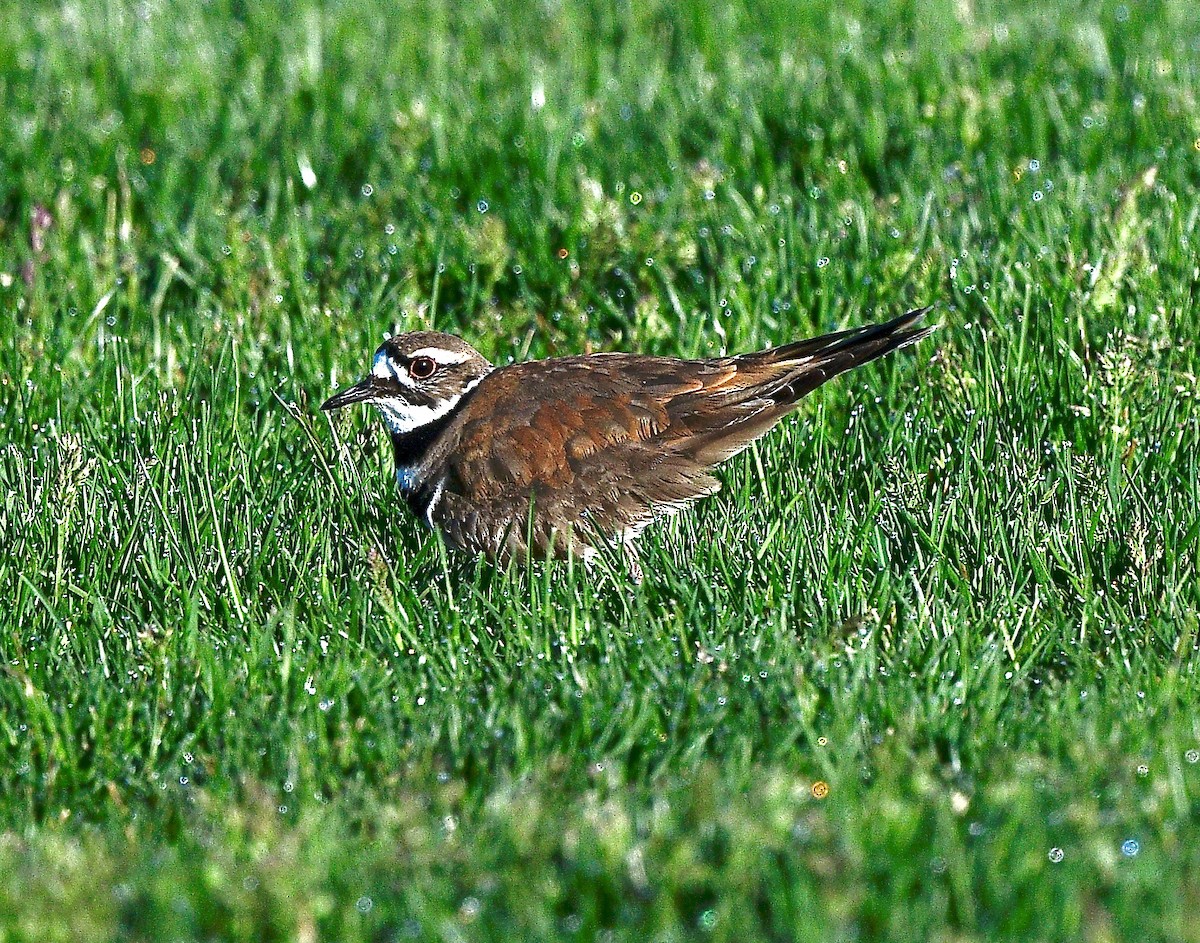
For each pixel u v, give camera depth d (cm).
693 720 877
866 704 891
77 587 1055
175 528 1096
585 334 1377
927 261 1374
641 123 1742
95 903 722
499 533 1113
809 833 758
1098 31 1902
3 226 1596
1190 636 958
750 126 1703
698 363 1138
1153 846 743
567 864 754
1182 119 1648
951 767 836
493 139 1702
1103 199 1468
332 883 738
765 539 1079
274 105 1795
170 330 1402
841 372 1112
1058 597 1023
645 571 1048
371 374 1170
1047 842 756
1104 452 1149
